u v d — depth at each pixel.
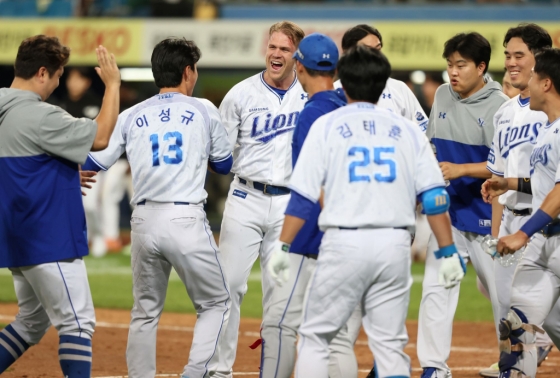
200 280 20.22
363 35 22.12
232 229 22.69
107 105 18.53
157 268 20.44
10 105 18.09
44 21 65.88
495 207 21.78
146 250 20.14
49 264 18.12
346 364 18.38
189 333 32.88
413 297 43.97
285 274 16.41
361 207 16.16
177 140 20.05
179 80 20.89
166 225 19.83
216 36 63.72
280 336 18.62
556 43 56.59
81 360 18.27
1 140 18.09
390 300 16.56
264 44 63.16
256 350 29.17
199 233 20.02
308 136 16.48
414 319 37.62
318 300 16.53
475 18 61.91
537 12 60.53
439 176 16.59
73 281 18.34
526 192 20.50
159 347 29.42
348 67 16.80
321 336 16.67
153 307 20.72
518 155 21.08
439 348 21.58
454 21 60.94
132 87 72.38
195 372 20.02
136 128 20.28
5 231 18.20
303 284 18.52
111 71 18.78
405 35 60.62
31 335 19.72
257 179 22.62
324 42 18.17
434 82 62.31
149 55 64.31
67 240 18.20
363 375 24.81
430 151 16.72
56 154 17.97
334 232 16.34
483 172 21.73
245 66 63.41
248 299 43.31
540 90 19.47
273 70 22.47
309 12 64.81
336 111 16.69
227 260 22.62
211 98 75.06
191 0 66.44
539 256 19.81
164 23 64.25
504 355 20.11
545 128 19.58
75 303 18.36
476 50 21.95
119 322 35.34
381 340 16.61
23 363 25.75
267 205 22.62
